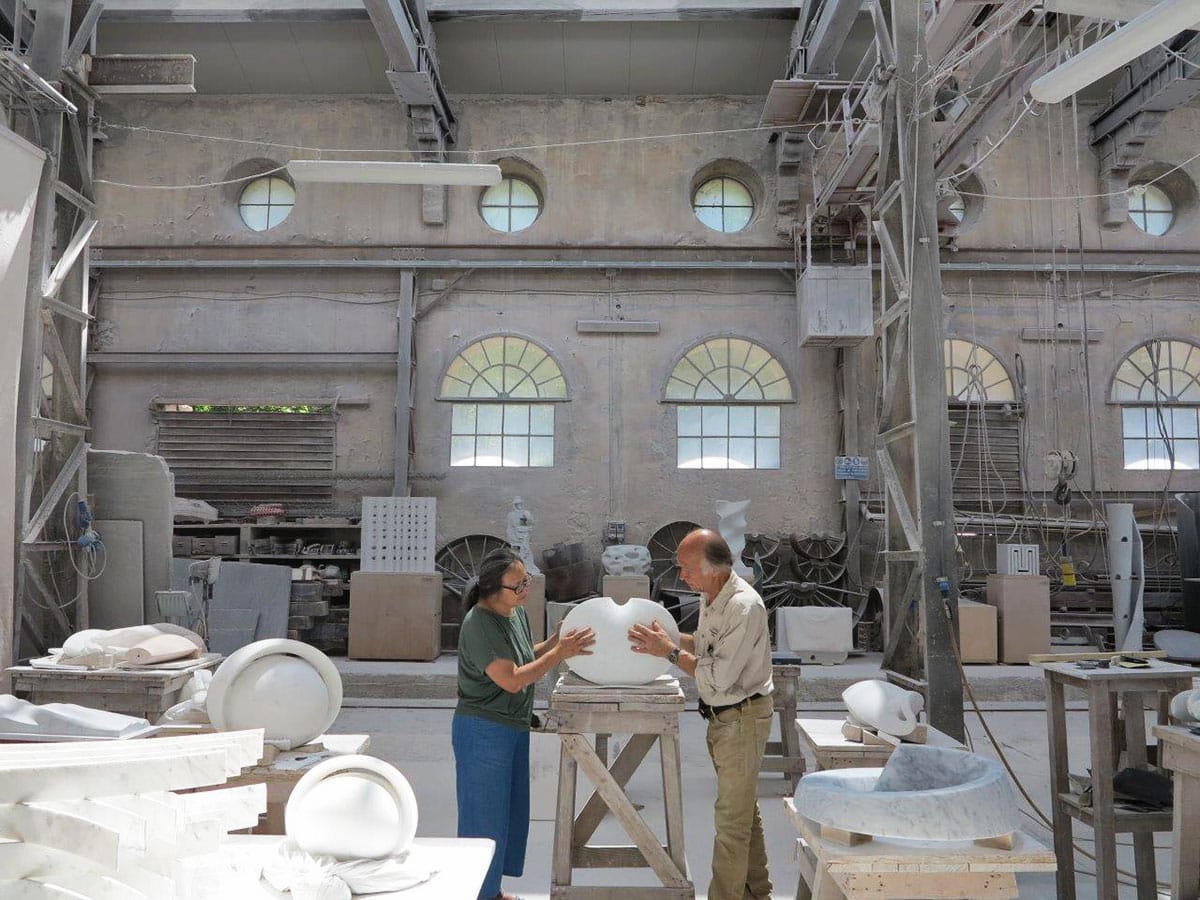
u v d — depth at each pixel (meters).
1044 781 5.59
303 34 10.59
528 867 4.05
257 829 2.72
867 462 10.68
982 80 8.20
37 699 4.00
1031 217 11.21
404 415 10.56
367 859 1.90
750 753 3.19
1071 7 4.38
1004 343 11.02
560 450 10.82
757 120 11.35
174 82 6.84
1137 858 3.26
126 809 1.49
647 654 3.29
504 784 3.29
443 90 10.74
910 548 6.04
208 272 11.00
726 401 10.88
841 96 9.70
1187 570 9.98
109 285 10.98
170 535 6.24
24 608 5.68
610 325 10.93
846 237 10.86
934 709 5.47
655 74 11.16
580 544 10.07
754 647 3.21
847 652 9.16
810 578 10.50
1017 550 9.45
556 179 11.24
